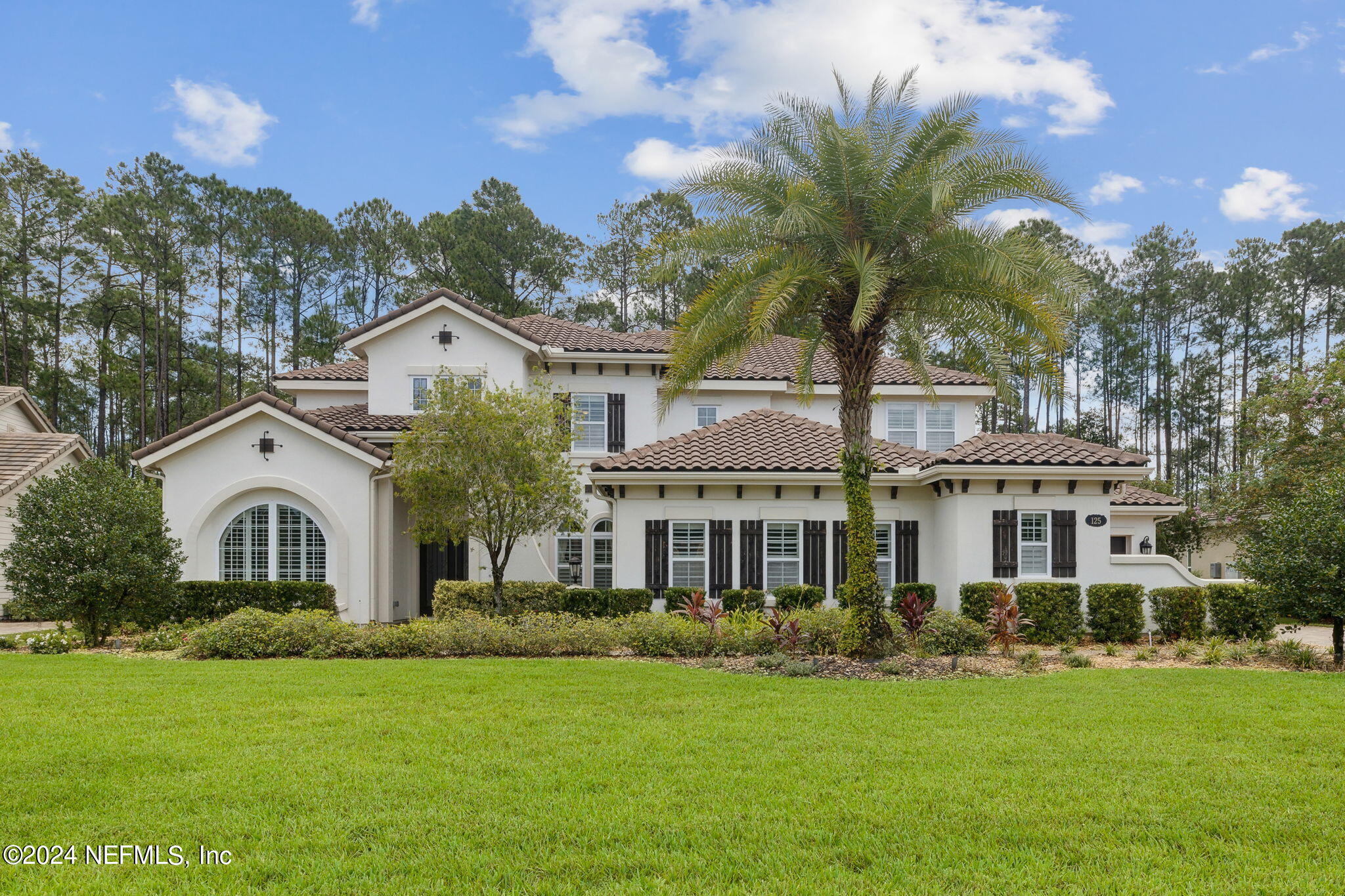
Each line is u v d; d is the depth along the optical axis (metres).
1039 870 5.14
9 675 11.82
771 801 6.30
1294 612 14.30
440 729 8.39
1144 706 9.74
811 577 19.84
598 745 7.86
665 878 5.02
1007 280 12.45
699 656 14.22
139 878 4.98
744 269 13.62
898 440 27.77
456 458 18.75
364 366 27.92
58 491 16.02
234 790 6.50
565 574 24.84
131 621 16.75
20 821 5.86
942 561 19.75
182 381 49.56
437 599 19.44
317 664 12.91
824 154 13.59
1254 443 26.20
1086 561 18.97
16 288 44.91
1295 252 49.84
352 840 5.54
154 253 46.06
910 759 7.38
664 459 19.67
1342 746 7.86
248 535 20.81
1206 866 5.19
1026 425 52.34
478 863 5.20
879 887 4.88
